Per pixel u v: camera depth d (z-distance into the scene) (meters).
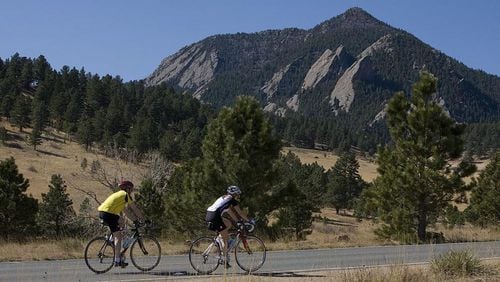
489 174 39.97
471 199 41.84
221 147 23.58
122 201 11.48
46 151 122.62
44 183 92.06
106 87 183.50
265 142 23.09
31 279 10.54
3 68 198.25
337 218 92.31
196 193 23.44
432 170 23.53
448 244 20.14
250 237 11.95
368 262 13.72
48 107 157.38
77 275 11.11
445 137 23.94
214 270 11.52
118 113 147.88
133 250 12.03
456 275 10.71
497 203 37.22
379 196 24.94
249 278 10.47
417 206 24.33
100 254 11.61
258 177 22.91
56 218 42.94
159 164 37.97
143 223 11.70
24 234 35.44
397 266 10.52
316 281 10.26
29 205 35.84
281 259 14.30
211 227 11.52
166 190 36.72
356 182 109.50
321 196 96.00
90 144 134.12
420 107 24.52
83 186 86.00
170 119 186.50
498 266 11.79
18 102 142.50
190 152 121.06
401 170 24.52
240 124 23.73
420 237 23.91
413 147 24.03
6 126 141.00
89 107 169.25
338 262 13.66
